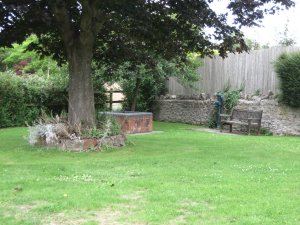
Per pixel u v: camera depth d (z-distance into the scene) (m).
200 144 12.74
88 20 11.34
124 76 19.42
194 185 7.12
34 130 11.76
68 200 6.19
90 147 11.20
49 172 8.27
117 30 13.32
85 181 7.52
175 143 12.85
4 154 10.62
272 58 17.61
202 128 19.20
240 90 19.02
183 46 13.31
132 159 9.95
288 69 16.47
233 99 18.88
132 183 7.28
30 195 6.50
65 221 5.33
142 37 13.34
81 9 11.98
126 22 12.58
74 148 11.09
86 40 11.72
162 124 21.08
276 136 16.33
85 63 11.92
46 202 6.16
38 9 10.24
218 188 6.86
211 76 20.64
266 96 17.72
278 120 17.16
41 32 12.46
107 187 7.02
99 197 6.34
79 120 11.77
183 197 6.33
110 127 11.99
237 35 12.62
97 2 11.07
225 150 11.38
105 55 14.26
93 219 5.39
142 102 23.14
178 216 5.48
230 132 17.59
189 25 12.62
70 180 7.60
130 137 14.54
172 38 13.12
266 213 5.54
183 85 21.30
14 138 13.78
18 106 18.39
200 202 6.09
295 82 16.30
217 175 8.00
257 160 9.86
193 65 19.92
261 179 7.63
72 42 11.88
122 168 8.79
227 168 8.79
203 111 20.66
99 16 11.65
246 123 17.08
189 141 13.48
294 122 16.77
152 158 10.08
